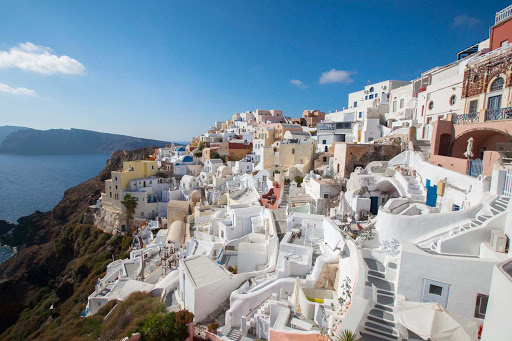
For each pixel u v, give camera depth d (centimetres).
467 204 1656
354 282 1264
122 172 5962
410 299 1081
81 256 5941
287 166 4797
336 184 2986
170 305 2012
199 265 2091
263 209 3048
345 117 6188
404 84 5803
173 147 10738
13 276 6925
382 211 1598
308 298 1438
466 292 990
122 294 2255
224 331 1597
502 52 2228
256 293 1692
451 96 3080
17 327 4875
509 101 2173
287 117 11344
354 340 871
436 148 2542
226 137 9294
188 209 4953
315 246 2108
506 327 579
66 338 2062
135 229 5681
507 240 1114
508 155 1661
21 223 10050
